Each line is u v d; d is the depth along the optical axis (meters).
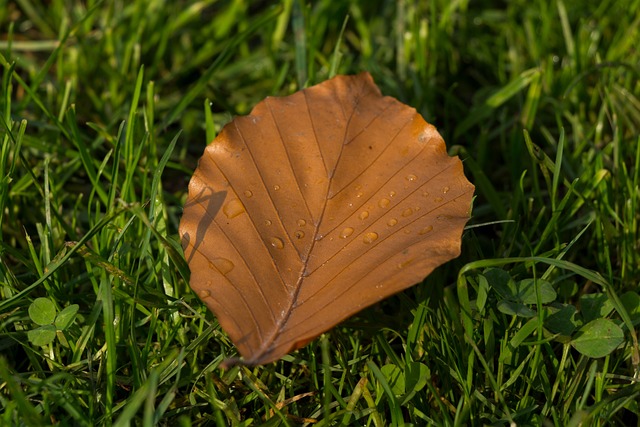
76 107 0.49
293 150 0.40
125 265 0.40
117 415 0.37
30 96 0.45
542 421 0.37
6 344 0.39
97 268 0.40
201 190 0.39
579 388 0.38
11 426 0.36
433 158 0.39
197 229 0.38
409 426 0.36
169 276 0.40
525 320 0.39
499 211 0.44
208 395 0.37
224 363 0.34
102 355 0.38
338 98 0.41
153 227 0.38
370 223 0.38
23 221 0.44
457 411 0.36
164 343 0.39
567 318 0.38
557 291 0.41
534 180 0.44
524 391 0.38
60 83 0.48
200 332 0.39
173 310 0.39
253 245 0.38
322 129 0.40
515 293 0.38
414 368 0.37
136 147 0.46
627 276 0.42
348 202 0.39
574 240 0.40
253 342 0.35
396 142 0.40
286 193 0.39
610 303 0.39
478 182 0.43
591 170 0.44
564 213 0.44
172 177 0.47
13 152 0.42
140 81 0.42
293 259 0.38
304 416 0.38
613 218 0.44
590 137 0.48
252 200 0.39
